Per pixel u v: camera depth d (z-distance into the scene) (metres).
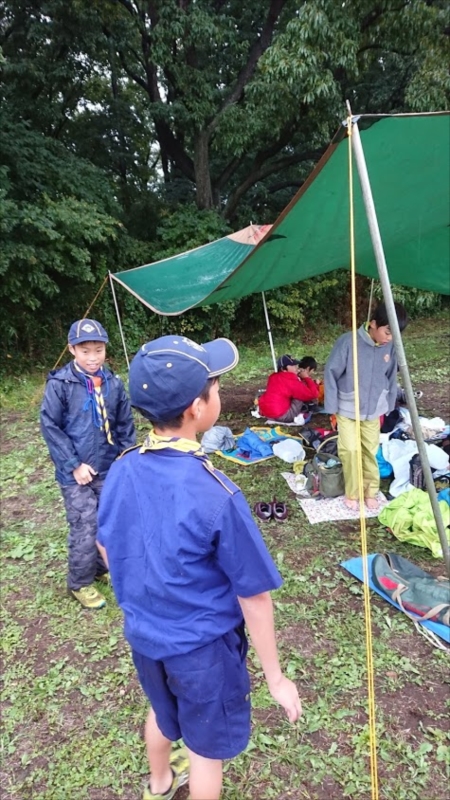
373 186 2.91
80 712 2.29
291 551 3.45
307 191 2.82
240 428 6.06
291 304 11.76
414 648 2.55
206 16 10.04
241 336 11.88
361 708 2.23
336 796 1.88
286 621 2.78
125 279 6.60
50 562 3.47
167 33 9.93
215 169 13.75
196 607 1.24
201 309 10.84
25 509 4.30
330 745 2.07
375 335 3.53
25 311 8.98
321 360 10.25
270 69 8.44
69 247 8.48
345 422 3.73
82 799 1.92
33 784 1.99
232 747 1.40
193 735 1.38
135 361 1.25
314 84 8.46
